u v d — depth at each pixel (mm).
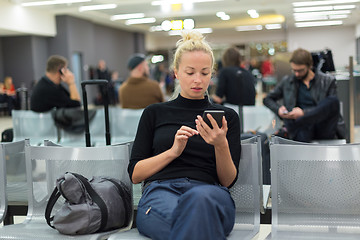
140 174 1930
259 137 2088
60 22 16531
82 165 2141
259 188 2035
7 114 13281
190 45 1928
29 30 14867
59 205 2189
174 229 1567
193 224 1536
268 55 24828
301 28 22719
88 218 1890
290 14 17422
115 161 2109
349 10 16156
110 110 4023
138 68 4770
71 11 15805
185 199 1596
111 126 4039
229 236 1877
